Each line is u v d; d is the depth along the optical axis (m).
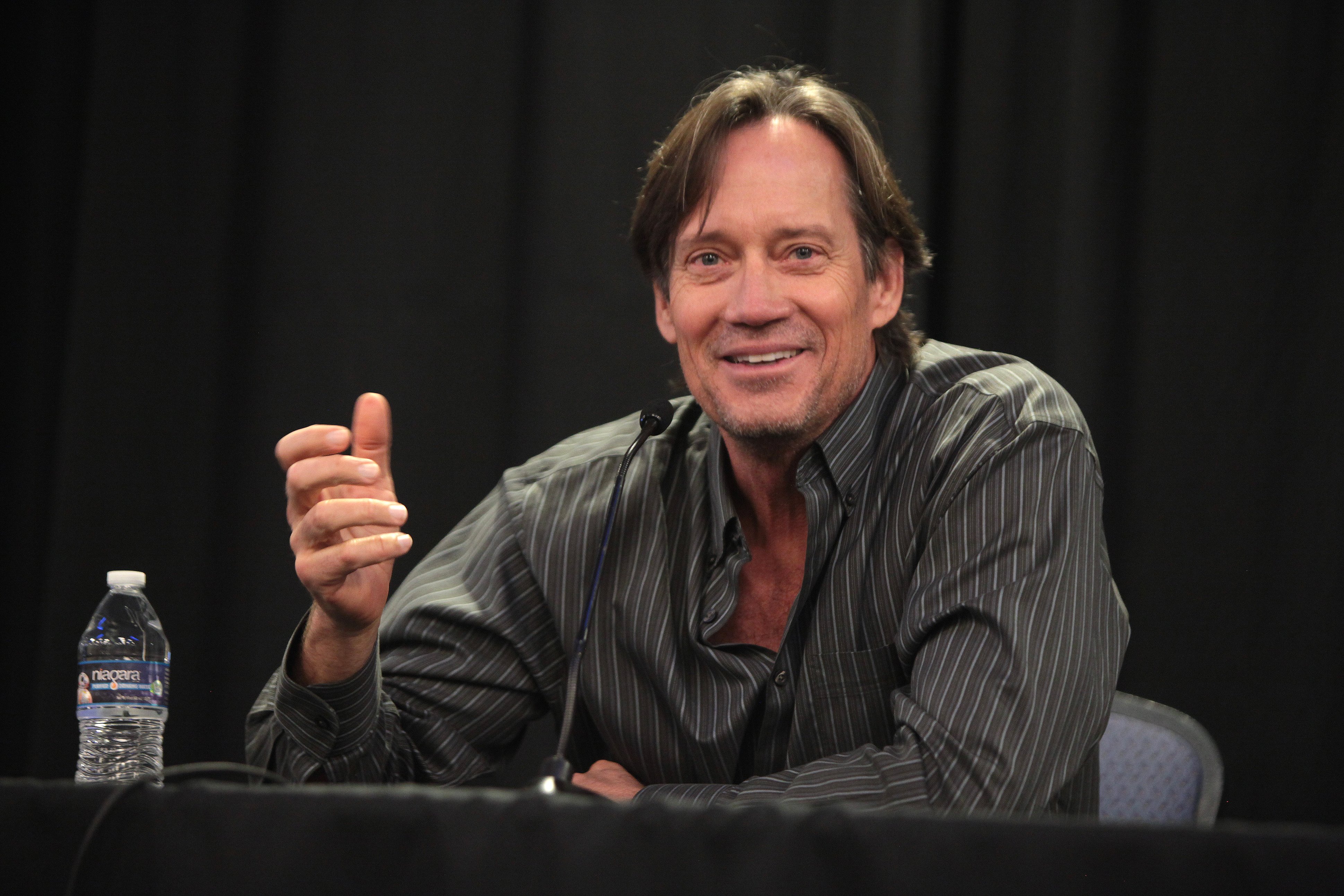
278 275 7.89
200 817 2.21
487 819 2.12
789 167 4.47
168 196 7.91
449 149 7.91
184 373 7.79
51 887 2.26
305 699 3.92
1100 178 7.31
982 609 3.88
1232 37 7.27
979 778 3.56
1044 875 1.97
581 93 7.81
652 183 4.82
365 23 8.02
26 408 8.16
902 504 4.44
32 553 8.07
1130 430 7.21
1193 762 5.41
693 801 3.75
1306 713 6.78
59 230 8.27
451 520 7.66
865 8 7.44
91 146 7.86
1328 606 6.82
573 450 5.19
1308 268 7.07
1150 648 7.02
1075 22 7.38
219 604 7.66
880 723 4.36
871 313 4.67
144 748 4.51
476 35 7.97
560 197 7.78
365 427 3.88
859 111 5.62
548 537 4.77
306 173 7.95
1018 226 7.43
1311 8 7.17
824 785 3.59
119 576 4.39
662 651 4.54
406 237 7.86
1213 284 7.17
